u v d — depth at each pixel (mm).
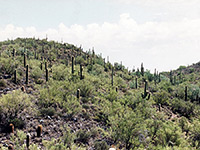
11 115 9547
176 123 17781
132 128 10727
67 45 61438
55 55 46062
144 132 11484
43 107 12258
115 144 10383
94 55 58812
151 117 16891
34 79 19344
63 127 10602
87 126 11812
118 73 47281
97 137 10672
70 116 12359
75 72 26484
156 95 28703
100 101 17469
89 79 24750
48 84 18266
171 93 34562
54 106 13180
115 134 10695
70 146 8328
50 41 60219
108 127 12539
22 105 10500
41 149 7746
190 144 12367
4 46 38906
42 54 43469
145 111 17219
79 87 18391
